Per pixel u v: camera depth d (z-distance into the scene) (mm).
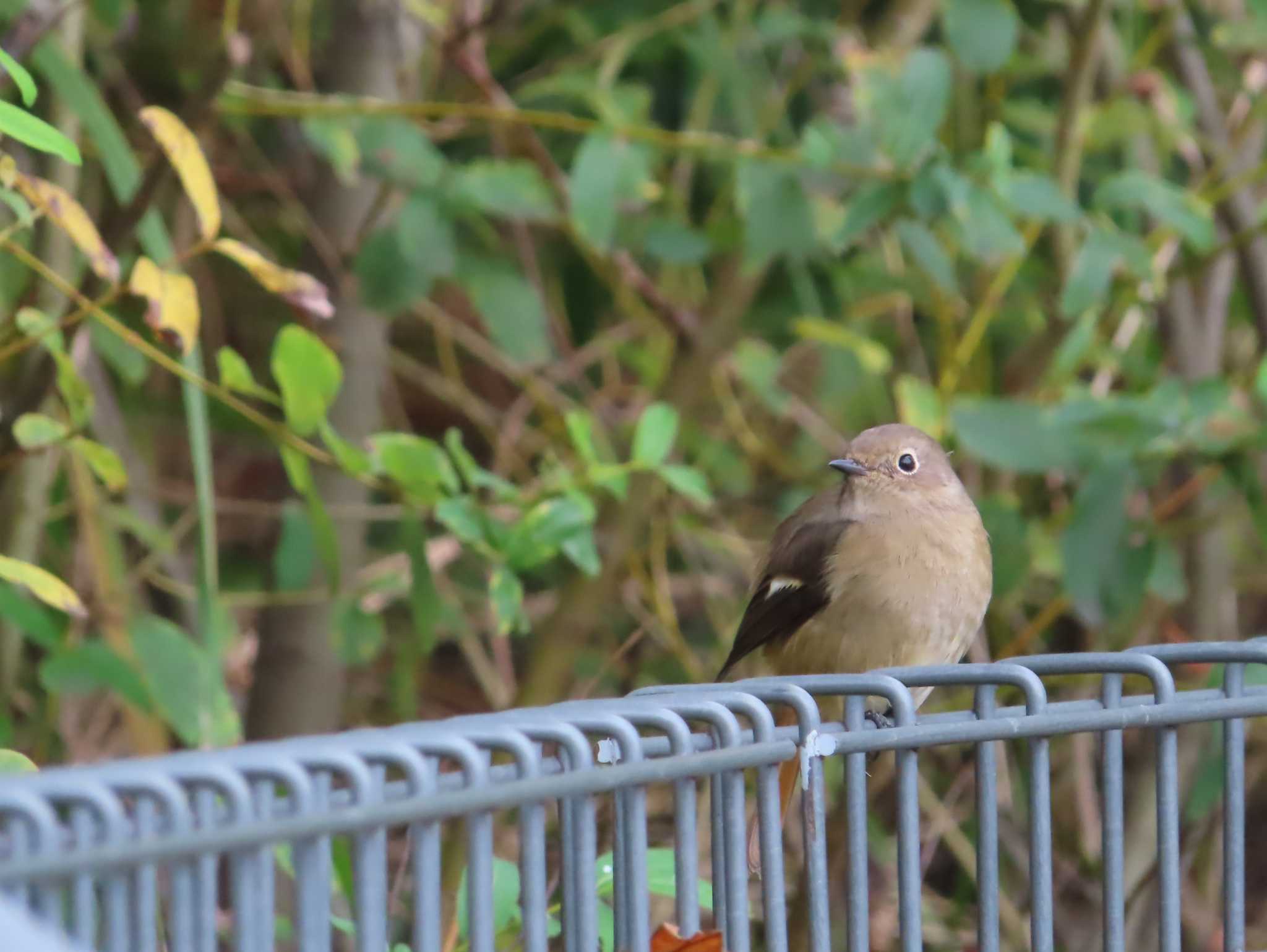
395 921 7215
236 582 12305
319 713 9602
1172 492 11453
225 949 7027
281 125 12445
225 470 13711
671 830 9719
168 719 7695
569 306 13688
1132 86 10742
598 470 8281
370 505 10477
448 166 9445
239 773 3891
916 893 4883
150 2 11062
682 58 13172
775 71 13328
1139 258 9219
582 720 4570
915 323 13758
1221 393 9156
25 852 3662
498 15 10531
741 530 13289
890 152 8938
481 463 15008
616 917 4613
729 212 12469
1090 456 9195
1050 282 11773
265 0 9391
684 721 4695
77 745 10883
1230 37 10453
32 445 7094
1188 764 10539
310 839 3854
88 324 8008
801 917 10039
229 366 7105
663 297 11453
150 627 7789
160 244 7848
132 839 3812
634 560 11195
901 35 11680
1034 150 11750
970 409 9266
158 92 11164
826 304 12547
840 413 13328
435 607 8391
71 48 8805
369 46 9977
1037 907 5000
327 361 7203
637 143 9875
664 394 11445
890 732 4855
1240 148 11305
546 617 11891
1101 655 5324
